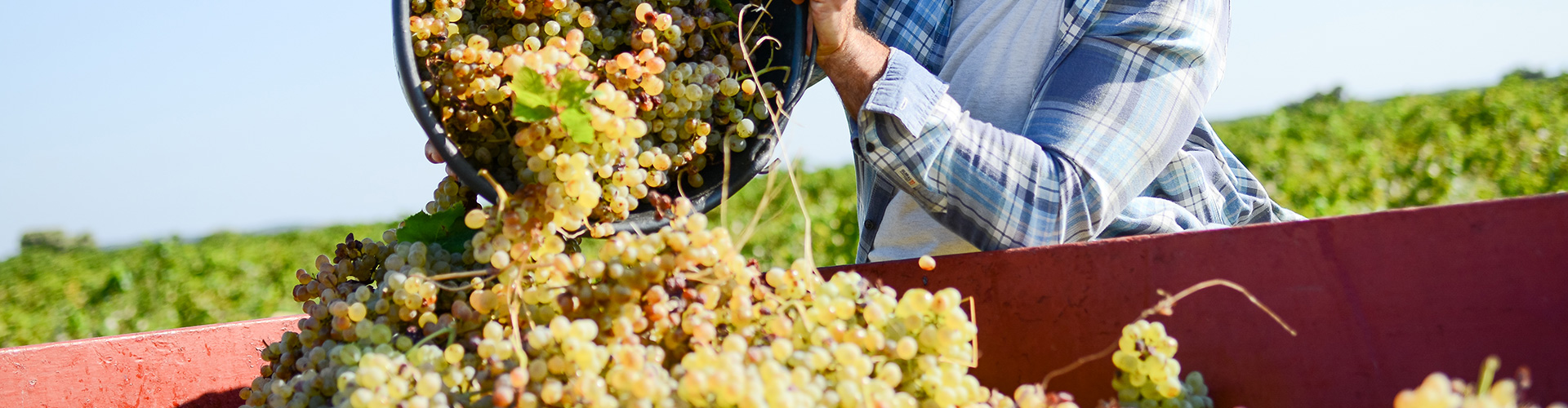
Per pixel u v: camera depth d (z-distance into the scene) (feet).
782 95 4.42
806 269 3.70
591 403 3.07
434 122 3.85
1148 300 3.87
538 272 3.66
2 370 4.75
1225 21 6.04
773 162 4.22
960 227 5.03
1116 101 5.20
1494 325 3.29
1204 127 6.71
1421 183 29.84
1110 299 3.94
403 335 3.84
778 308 3.60
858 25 4.88
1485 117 41.60
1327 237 3.58
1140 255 3.91
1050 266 4.08
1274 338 3.63
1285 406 3.59
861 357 3.29
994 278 4.20
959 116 4.83
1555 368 3.18
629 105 3.64
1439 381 2.39
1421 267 3.43
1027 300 4.12
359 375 3.31
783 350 3.26
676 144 4.33
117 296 32.17
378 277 4.43
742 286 3.57
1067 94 5.28
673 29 4.12
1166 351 3.49
